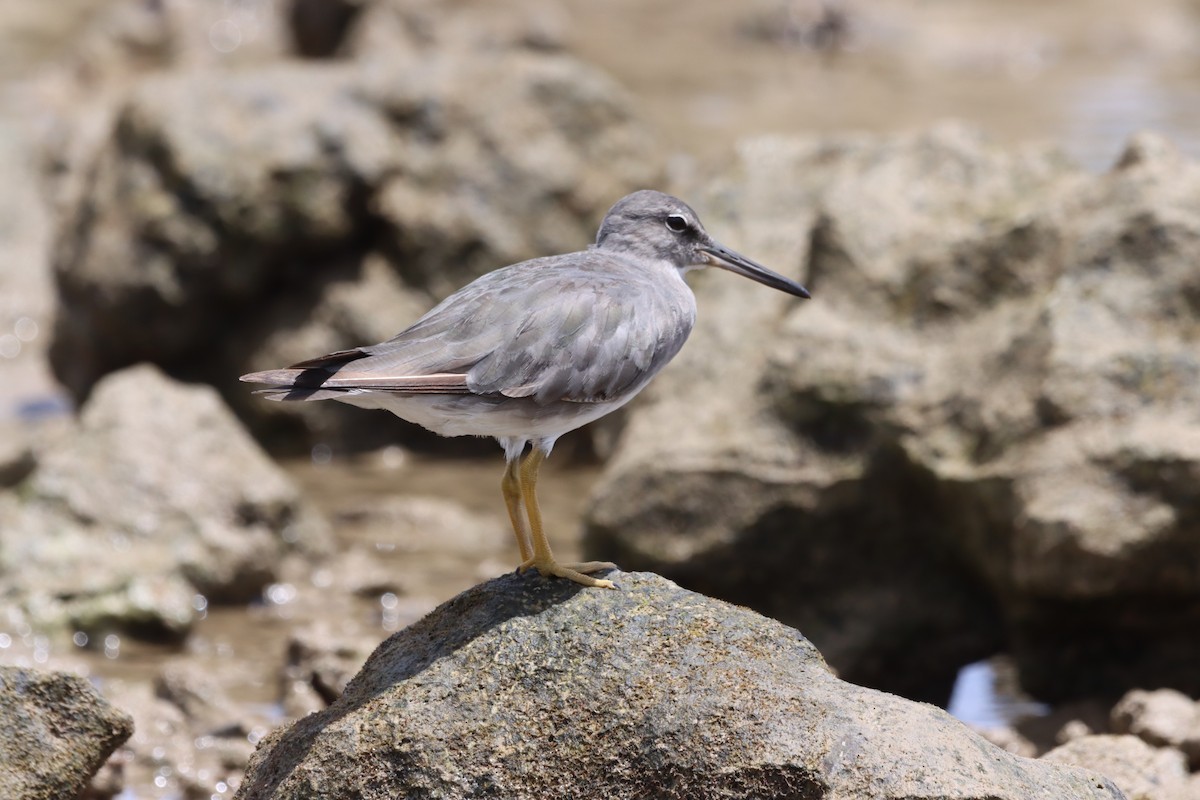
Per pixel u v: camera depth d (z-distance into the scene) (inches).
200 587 600.1
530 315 368.5
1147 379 498.3
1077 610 510.9
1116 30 1488.7
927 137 602.5
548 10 1509.6
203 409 649.0
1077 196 546.0
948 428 530.9
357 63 850.8
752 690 327.9
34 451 701.9
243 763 469.7
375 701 344.8
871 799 304.3
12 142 1045.2
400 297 795.4
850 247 570.6
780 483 544.7
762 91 1331.2
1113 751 432.5
